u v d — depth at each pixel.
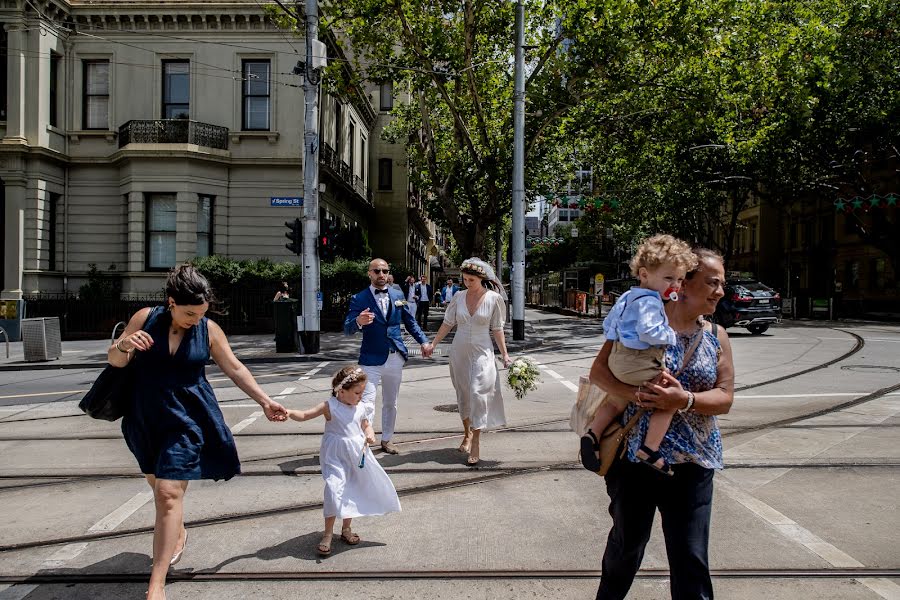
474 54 20.94
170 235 22.44
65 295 22.30
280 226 23.22
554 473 5.38
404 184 37.91
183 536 3.76
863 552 3.69
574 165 28.33
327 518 3.78
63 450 6.44
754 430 6.67
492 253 48.81
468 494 4.86
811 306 33.66
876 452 5.77
